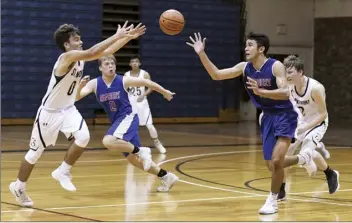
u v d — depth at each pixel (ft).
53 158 36.22
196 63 69.67
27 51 61.21
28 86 61.41
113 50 20.88
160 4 67.51
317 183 27.81
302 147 23.97
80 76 20.94
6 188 24.98
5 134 51.96
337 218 19.67
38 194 23.85
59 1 62.39
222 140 49.90
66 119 21.09
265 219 19.33
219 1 70.74
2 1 59.88
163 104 67.82
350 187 26.61
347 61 74.28
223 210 20.80
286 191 25.45
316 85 23.45
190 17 69.15
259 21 73.56
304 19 76.28
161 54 67.72
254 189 25.66
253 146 45.32
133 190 25.04
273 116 20.35
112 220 18.79
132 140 24.32
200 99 70.03
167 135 54.24
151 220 18.86
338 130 62.69
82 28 63.41
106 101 24.16
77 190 24.91
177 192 24.66
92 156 37.42
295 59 23.52
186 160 36.27
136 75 38.17
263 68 20.10
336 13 74.84
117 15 65.62
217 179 28.58
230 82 71.77
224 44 71.05
